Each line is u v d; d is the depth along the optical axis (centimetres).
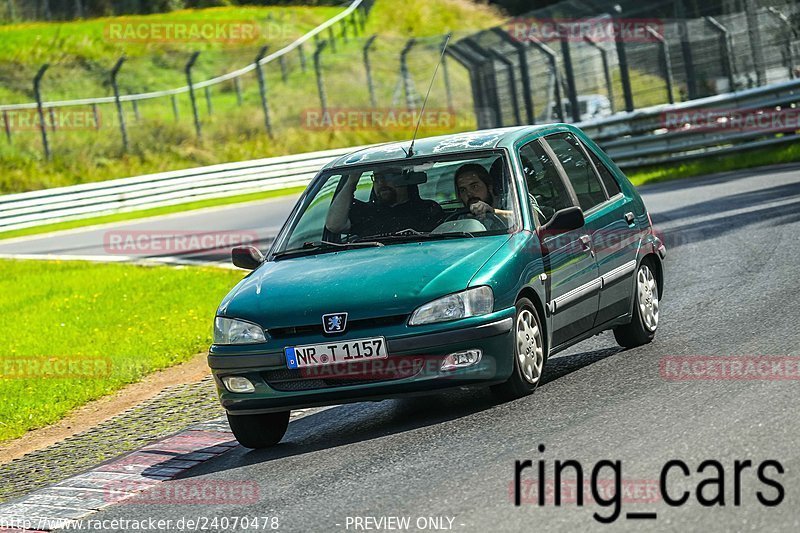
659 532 1489
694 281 3738
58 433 3123
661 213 5816
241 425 2411
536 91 11806
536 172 2656
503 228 2480
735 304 3222
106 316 4894
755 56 8975
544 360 2466
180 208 11031
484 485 1809
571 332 2577
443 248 2428
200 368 3691
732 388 2222
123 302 5184
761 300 3212
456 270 2312
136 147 14175
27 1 18575
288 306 2320
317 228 2644
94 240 8600
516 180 2562
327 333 2267
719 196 6156
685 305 3344
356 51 17200
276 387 2314
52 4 18762
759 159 7856
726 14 9081
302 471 2134
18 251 8569
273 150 14212
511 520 1616
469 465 1945
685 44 9062
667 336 2934
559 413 2217
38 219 11000
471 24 19788
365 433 2373
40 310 5328
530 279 2398
